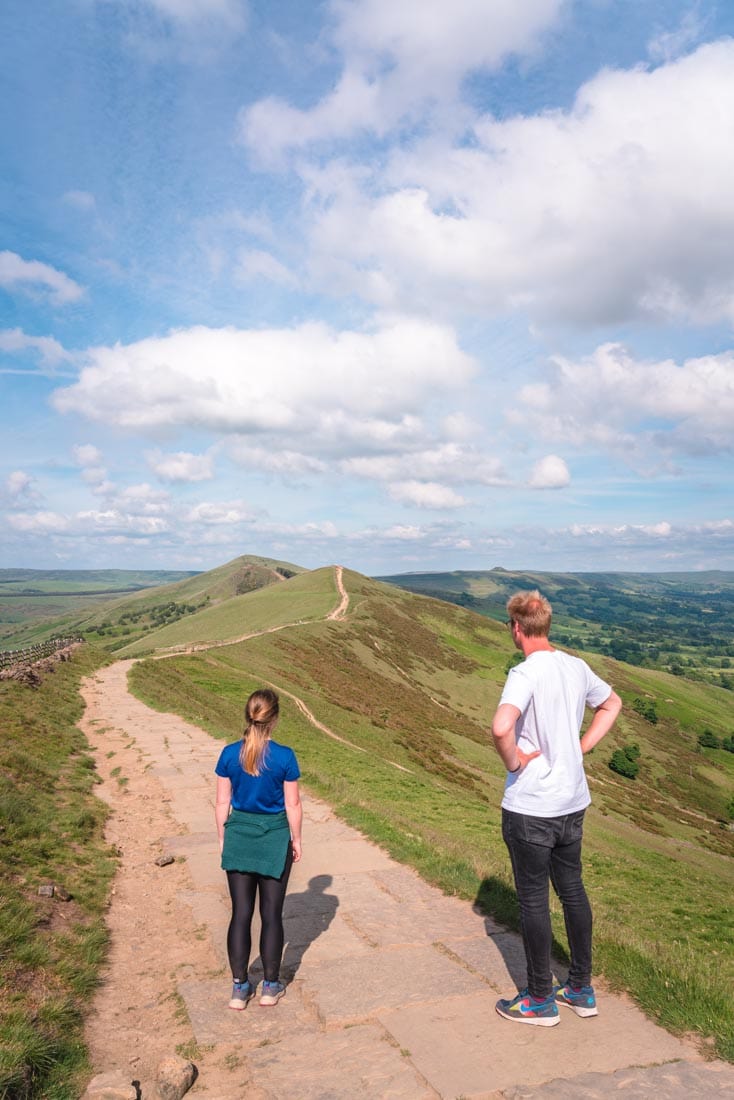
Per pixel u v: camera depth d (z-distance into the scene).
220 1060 4.01
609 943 5.37
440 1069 3.80
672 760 88.38
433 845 8.95
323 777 13.16
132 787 12.48
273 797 4.82
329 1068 3.87
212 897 7.11
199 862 8.34
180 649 55.47
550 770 4.15
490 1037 4.14
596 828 34.28
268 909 4.76
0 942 5.09
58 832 8.79
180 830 9.84
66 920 6.19
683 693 138.12
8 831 8.11
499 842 15.44
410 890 7.10
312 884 7.30
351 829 9.57
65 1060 3.94
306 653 62.91
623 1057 3.89
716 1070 3.74
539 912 4.21
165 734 18.31
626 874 19.12
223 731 19.42
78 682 29.03
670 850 39.91
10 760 11.26
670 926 13.48
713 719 121.19
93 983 5.09
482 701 81.56
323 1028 4.35
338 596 114.19
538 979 4.23
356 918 6.30
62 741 15.27
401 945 5.67
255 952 5.63
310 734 30.36
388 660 80.25
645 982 4.71
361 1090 3.64
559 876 4.32
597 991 4.75
